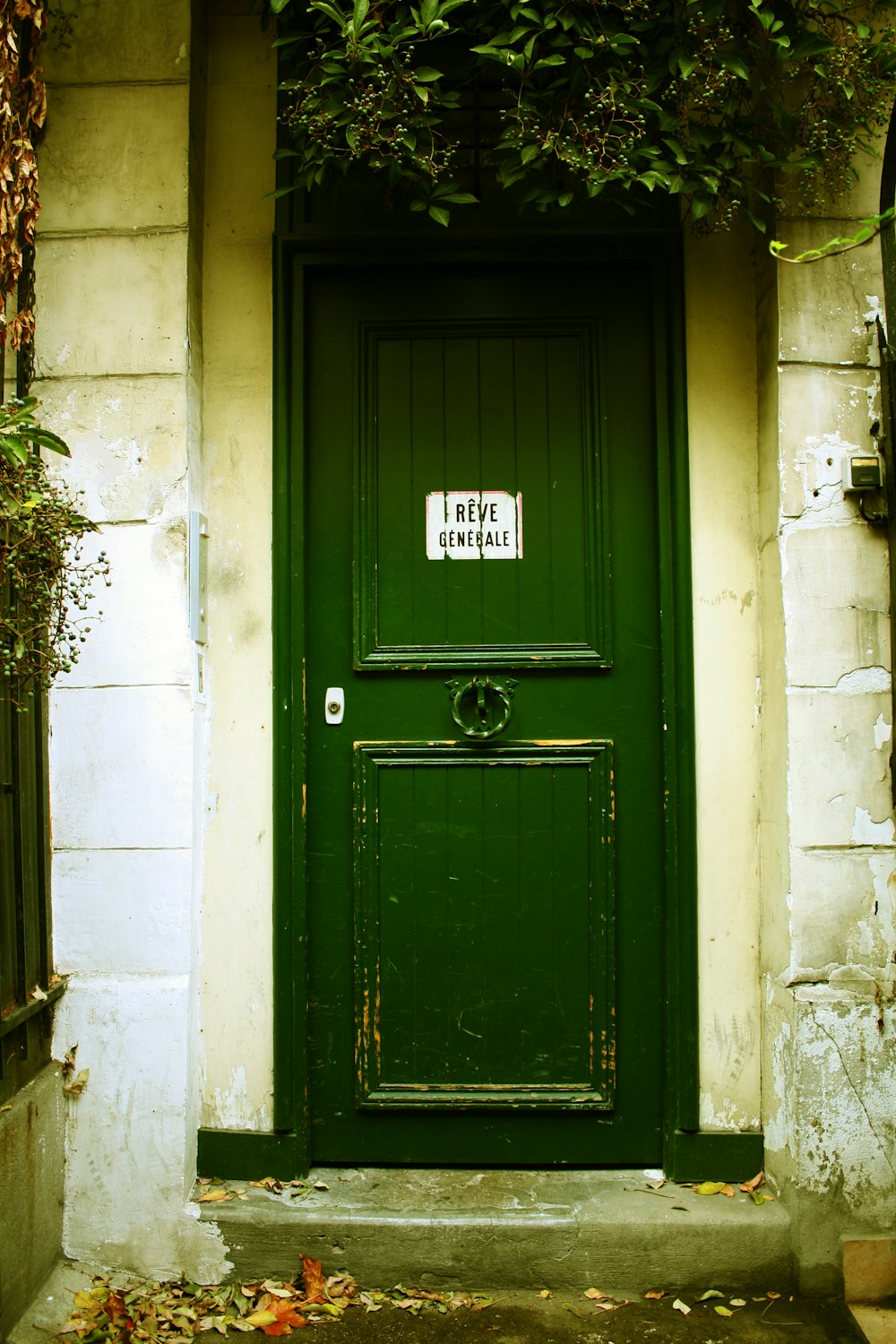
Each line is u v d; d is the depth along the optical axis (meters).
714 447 2.68
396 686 2.74
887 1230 2.43
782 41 2.31
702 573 2.67
